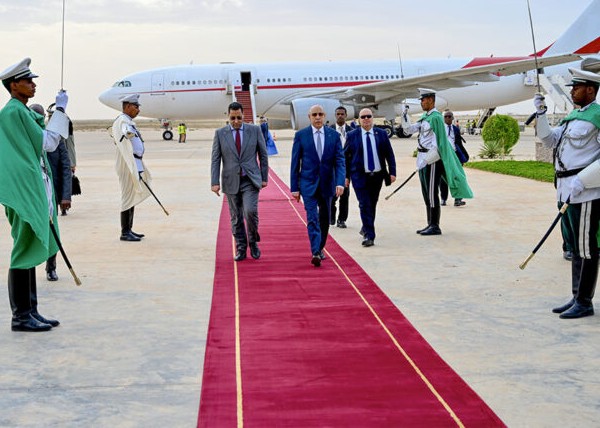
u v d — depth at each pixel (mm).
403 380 4359
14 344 5211
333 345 5059
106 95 36438
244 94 36688
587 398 4070
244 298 6438
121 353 4969
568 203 5730
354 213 12141
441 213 11859
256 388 4258
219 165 8180
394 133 40000
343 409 3926
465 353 4867
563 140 5922
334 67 37562
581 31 29453
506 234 9773
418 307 6082
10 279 5512
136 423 3795
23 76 5379
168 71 36781
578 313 5719
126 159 9195
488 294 6523
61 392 4254
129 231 9586
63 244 9328
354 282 7016
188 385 4344
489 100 39094
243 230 8227
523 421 3764
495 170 19516
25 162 5293
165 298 6492
